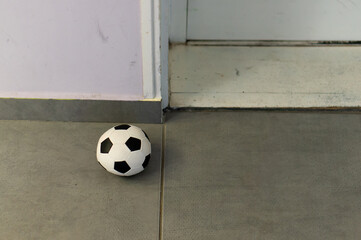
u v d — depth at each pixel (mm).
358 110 2119
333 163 1853
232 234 1556
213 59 2436
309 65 2398
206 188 1728
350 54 2484
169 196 1691
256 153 1893
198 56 2457
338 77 2309
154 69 1843
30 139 1931
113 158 1647
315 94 2193
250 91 2209
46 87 1909
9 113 2000
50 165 1812
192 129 2008
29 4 1641
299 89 2225
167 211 1633
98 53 1790
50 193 1691
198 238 1540
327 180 1773
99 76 1868
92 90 1919
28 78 1875
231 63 2408
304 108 2123
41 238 1525
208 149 1907
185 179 1765
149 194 1698
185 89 2211
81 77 1873
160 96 1949
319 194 1713
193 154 1881
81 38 1742
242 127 2025
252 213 1632
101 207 1642
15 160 1826
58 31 1722
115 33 1725
